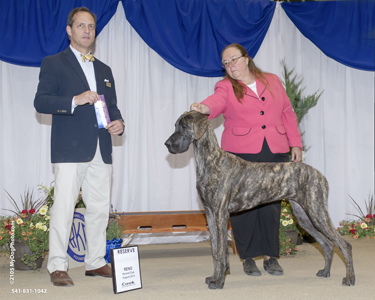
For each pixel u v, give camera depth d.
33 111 4.85
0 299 2.43
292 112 3.30
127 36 5.10
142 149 5.12
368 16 5.39
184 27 5.07
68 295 2.53
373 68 5.34
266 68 5.42
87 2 4.73
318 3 5.37
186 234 5.15
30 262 3.40
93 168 3.02
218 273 2.67
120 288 2.59
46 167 4.81
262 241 3.19
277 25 5.48
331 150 5.54
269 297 2.47
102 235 3.11
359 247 4.41
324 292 2.58
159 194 5.13
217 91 3.15
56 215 2.82
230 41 5.05
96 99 2.74
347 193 5.57
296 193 2.84
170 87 5.18
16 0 4.64
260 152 3.04
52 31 4.68
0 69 4.79
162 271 3.34
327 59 5.59
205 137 2.66
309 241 4.86
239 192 2.73
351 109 5.65
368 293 2.55
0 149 4.73
